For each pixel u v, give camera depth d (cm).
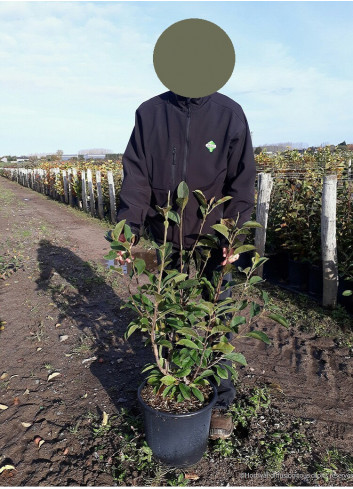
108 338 365
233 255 195
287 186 528
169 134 209
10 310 430
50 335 372
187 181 213
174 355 203
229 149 211
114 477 210
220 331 196
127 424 247
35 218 1139
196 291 221
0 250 704
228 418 240
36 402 274
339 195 459
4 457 227
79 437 240
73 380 301
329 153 858
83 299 462
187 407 209
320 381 297
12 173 3556
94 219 1112
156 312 198
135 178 222
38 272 566
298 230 482
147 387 227
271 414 260
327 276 413
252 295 470
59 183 1605
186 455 211
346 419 256
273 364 321
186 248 234
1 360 329
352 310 417
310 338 365
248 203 219
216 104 209
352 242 430
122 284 513
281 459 221
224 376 195
